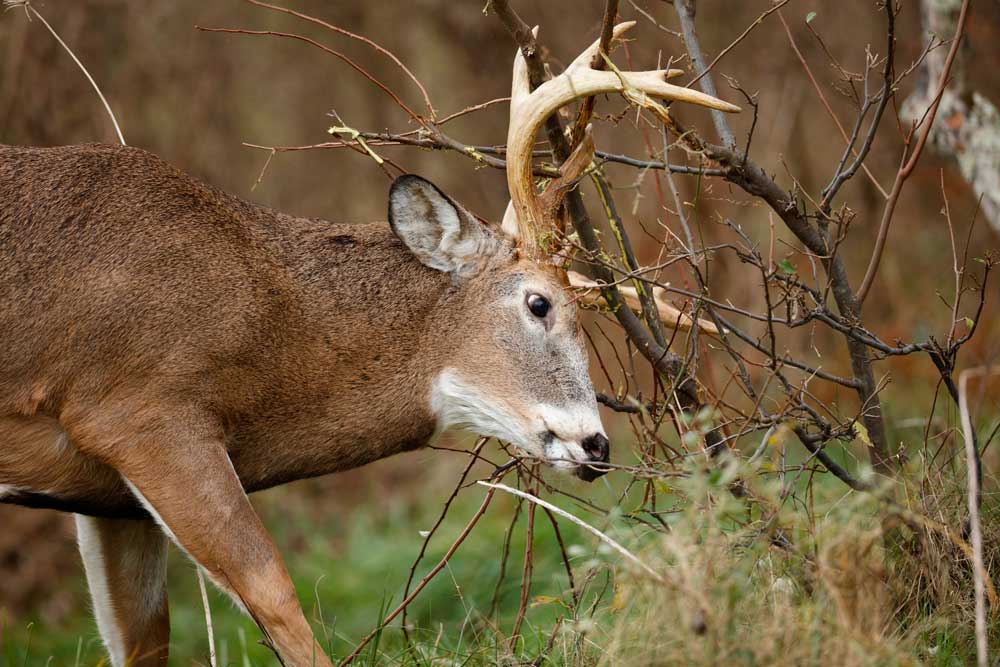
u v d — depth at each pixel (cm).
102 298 900
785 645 709
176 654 1460
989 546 891
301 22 2439
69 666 1435
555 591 1255
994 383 1521
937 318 1798
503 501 1728
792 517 763
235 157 2277
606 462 966
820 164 2059
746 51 2128
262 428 963
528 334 985
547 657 898
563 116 1055
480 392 995
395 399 993
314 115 2423
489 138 2448
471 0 2458
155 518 906
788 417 917
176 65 2170
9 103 1934
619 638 739
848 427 961
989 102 1212
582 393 980
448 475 1923
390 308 988
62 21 1998
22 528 1806
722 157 938
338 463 998
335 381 976
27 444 918
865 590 745
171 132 2180
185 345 908
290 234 993
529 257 992
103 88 2053
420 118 1003
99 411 900
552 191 988
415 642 1008
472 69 2467
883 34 2062
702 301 941
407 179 973
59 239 909
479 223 1005
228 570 896
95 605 1024
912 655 752
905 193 2008
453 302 998
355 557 1669
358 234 1011
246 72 2341
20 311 899
